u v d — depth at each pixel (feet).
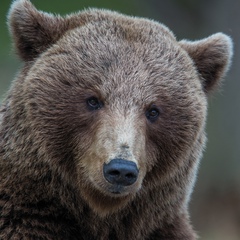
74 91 38.75
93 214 39.88
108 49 39.42
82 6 107.65
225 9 98.27
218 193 93.86
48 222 39.65
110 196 38.42
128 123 37.73
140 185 38.01
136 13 107.04
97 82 38.70
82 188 39.01
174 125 39.60
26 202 39.42
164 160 39.88
